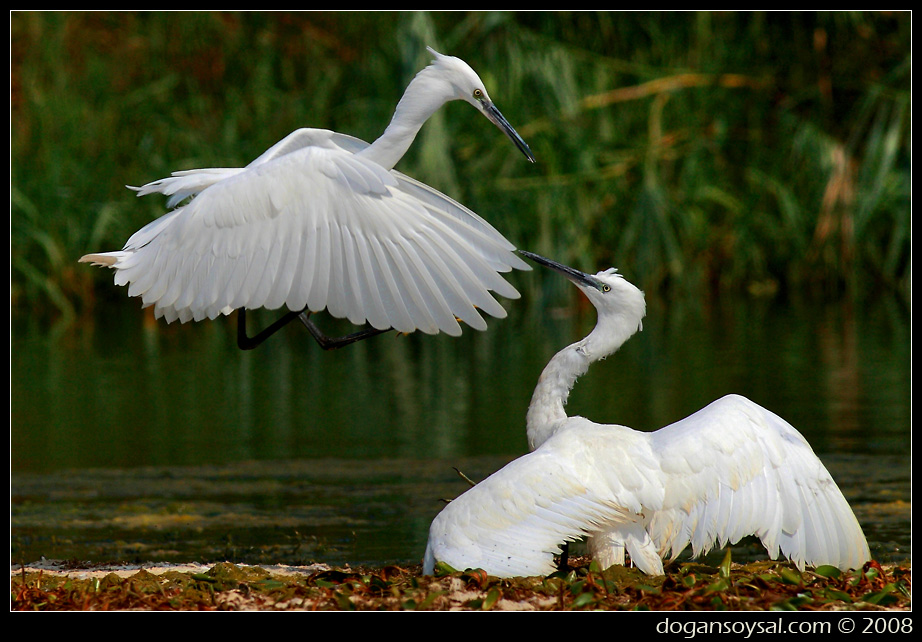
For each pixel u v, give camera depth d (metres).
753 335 19.62
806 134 23.34
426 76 8.67
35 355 18.94
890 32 24.52
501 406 14.42
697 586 6.75
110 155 23.50
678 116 24.11
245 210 6.64
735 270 24.20
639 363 17.25
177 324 23.27
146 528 9.41
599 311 7.70
